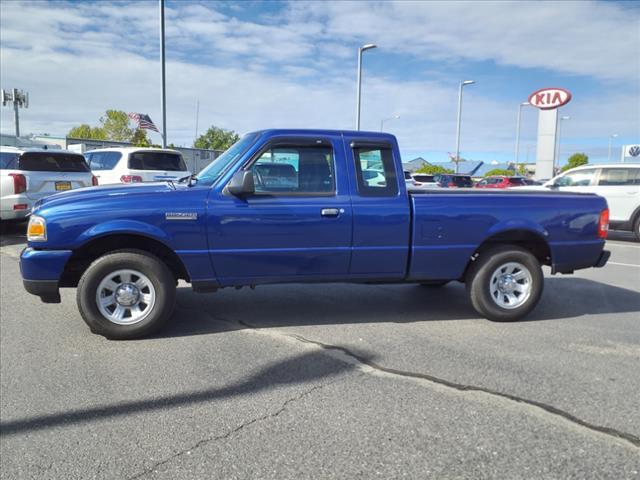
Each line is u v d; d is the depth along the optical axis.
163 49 19.17
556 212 5.39
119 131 61.22
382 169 5.05
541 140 32.06
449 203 5.12
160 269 4.63
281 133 4.84
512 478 2.62
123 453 2.83
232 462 2.75
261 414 3.28
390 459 2.78
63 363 4.09
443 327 5.18
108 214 4.49
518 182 28.88
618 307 6.10
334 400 3.48
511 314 5.37
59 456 2.79
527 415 3.29
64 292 6.45
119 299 4.60
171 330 4.96
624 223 12.80
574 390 3.66
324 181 4.92
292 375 3.89
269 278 4.89
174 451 2.85
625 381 3.83
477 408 3.38
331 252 4.91
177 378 3.82
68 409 3.32
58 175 10.41
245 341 4.66
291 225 4.78
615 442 2.98
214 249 4.68
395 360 4.22
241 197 4.71
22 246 9.80
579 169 13.73
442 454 2.83
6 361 4.12
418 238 5.07
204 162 46.53
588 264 5.61
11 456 2.79
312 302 6.09
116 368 4.00
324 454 2.83
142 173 12.25
